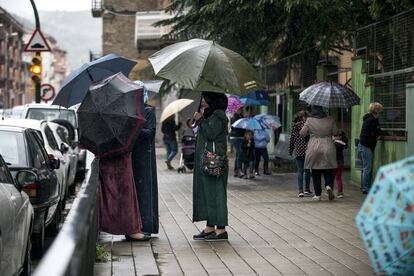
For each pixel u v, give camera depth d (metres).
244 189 18.03
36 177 8.81
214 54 10.27
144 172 10.12
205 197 10.18
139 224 9.96
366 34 17.91
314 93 15.49
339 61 27.05
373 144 16.19
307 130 14.98
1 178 7.49
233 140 21.28
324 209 13.86
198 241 10.21
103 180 9.73
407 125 14.95
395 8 16.91
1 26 98.56
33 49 25.44
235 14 20.14
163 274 7.97
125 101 9.55
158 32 44.66
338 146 15.60
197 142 10.20
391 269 3.64
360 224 3.73
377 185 3.75
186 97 26.58
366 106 17.59
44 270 2.89
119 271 8.07
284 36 22.03
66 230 3.81
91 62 12.30
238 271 8.16
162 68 10.25
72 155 17.06
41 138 12.12
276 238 10.48
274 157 24.45
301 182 16.02
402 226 3.57
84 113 9.56
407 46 15.37
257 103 23.91
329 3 18.44
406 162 3.73
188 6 21.70
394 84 16.12
